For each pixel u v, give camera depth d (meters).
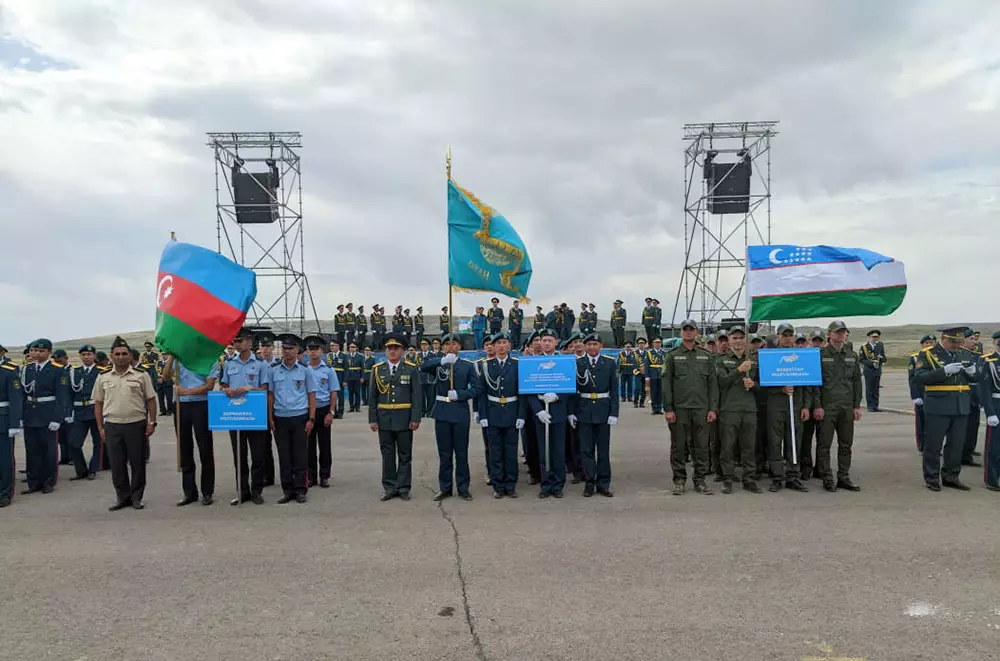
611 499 8.34
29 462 9.30
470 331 27.03
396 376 8.53
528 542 6.48
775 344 11.02
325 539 6.68
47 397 9.35
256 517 7.63
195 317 7.88
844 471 8.79
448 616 4.74
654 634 4.41
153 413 8.33
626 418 17.27
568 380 8.40
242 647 4.31
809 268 9.83
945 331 8.62
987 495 8.37
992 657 4.08
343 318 27.22
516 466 8.68
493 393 8.56
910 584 5.27
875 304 9.71
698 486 8.66
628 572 5.59
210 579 5.57
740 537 6.58
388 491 8.53
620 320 26.33
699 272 26.62
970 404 9.61
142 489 8.26
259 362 8.52
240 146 26.23
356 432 15.30
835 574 5.50
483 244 10.21
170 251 8.44
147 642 4.41
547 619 4.66
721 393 8.81
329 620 4.71
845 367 8.70
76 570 5.84
